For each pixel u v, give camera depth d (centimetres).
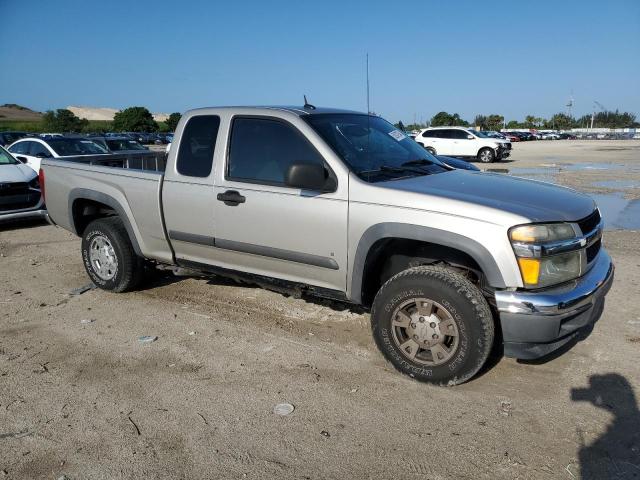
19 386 389
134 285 579
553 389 381
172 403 366
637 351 437
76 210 595
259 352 441
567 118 11894
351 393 377
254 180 451
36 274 662
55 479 293
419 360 388
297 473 296
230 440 326
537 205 374
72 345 457
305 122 432
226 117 471
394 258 427
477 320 358
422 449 316
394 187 393
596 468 298
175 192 496
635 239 826
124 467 302
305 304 546
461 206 364
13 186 901
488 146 2642
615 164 2444
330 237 413
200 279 631
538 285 349
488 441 322
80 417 350
